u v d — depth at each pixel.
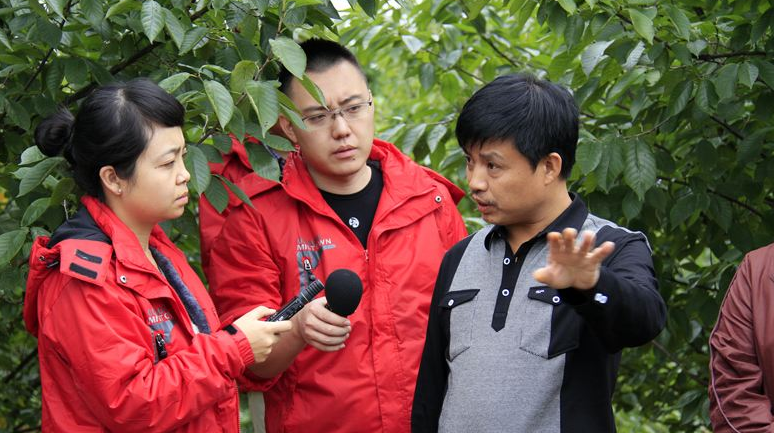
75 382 2.21
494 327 2.25
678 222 3.54
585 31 3.27
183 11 2.82
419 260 2.91
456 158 4.26
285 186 2.87
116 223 2.31
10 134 3.10
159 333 2.31
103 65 3.13
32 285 2.27
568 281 1.86
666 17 3.18
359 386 2.79
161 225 2.93
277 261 2.86
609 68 3.38
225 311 2.86
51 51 2.94
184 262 2.58
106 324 2.18
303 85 2.58
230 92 2.68
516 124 2.17
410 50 4.38
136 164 2.29
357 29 4.54
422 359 2.49
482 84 4.69
